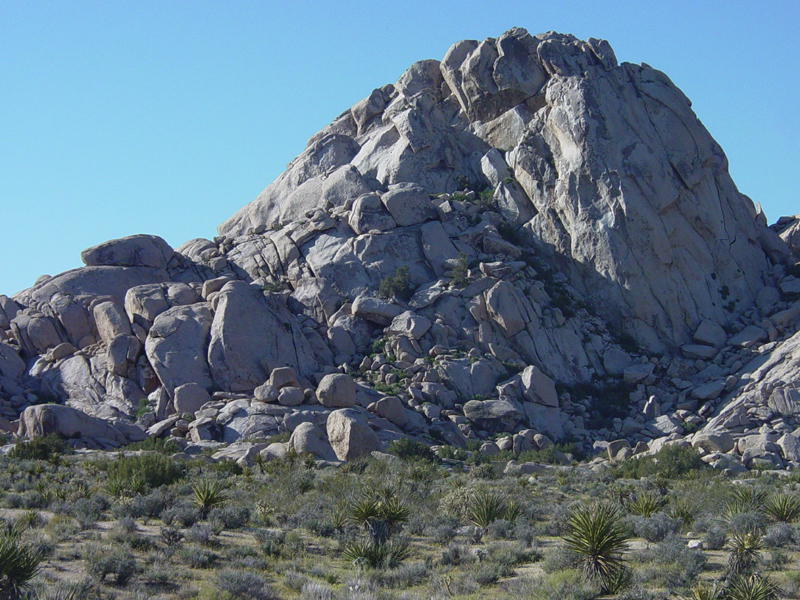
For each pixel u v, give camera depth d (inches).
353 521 909.2
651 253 2876.5
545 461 2000.5
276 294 2659.9
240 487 1294.3
